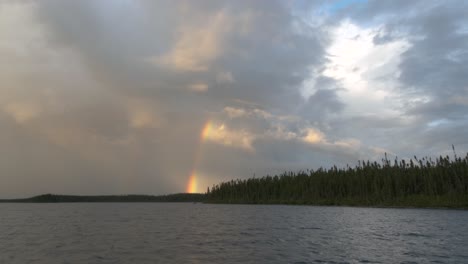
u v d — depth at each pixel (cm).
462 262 3061
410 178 19300
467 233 5381
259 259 3206
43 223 8019
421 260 3159
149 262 3052
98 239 4756
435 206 16175
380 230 5978
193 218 9844
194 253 3531
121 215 11806
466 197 16038
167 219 9444
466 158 18775
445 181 17775
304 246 4041
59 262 3069
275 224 7456
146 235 5275
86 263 3017
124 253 3534
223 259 3200
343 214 11494
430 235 5141
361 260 3167
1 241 4559
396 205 17675
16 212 14788
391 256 3366
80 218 10100
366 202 19500
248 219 9244
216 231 5919
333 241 4503
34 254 3497
